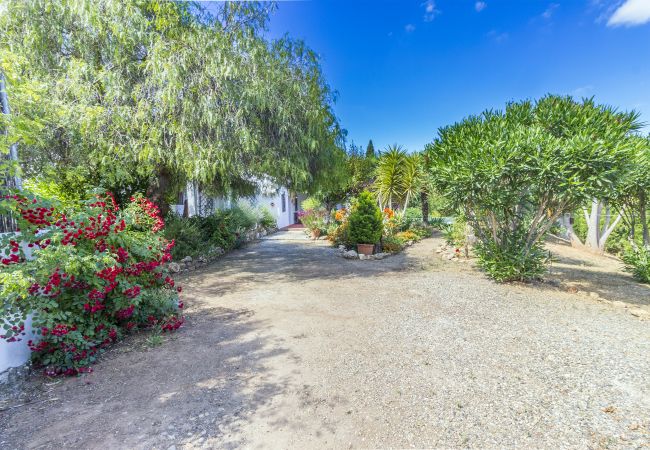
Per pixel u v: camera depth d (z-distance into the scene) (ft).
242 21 22.22
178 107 20.43
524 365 9.81
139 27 20.30
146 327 12.74
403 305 15.83
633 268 22.84
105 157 20.15
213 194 36.60
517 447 6.44
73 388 8.64
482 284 19.88
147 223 17.02
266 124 23.18
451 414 7.50
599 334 12.19
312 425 7.16
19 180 11.12
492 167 16.90
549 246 36.83
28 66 18.39
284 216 67.15
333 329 12.80
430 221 53.62
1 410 7.65
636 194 23.63
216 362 10.10
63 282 9.48
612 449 6.31
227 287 19.48
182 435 6.81
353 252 29.76
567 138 17.89
